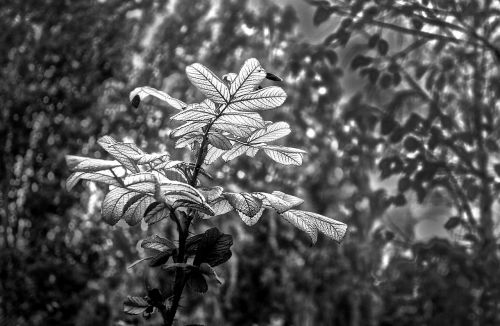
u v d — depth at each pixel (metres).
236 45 2.61
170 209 0.74
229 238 0.74
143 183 0.69
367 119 2.37
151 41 2.75
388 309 2.68
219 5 2.68
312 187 2.68
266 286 2.83
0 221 2.73
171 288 0.77
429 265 2.41
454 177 2.40
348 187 2.66
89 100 2.75
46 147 2.76
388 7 2.13
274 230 2.84
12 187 2.76
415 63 2.43
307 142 2.62
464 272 2.32
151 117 2.62
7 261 2.64
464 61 2.33
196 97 2.61
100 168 0.66
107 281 2.61
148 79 2.70
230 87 0.71
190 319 2.61
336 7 2.19
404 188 2.36
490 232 2.44
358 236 2.67
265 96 0.73
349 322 2.72
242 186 2.62
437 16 2.18
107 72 2.75
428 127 2.29
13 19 2.81
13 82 2.79
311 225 0.79
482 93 2.38
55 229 2.71
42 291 2.62
